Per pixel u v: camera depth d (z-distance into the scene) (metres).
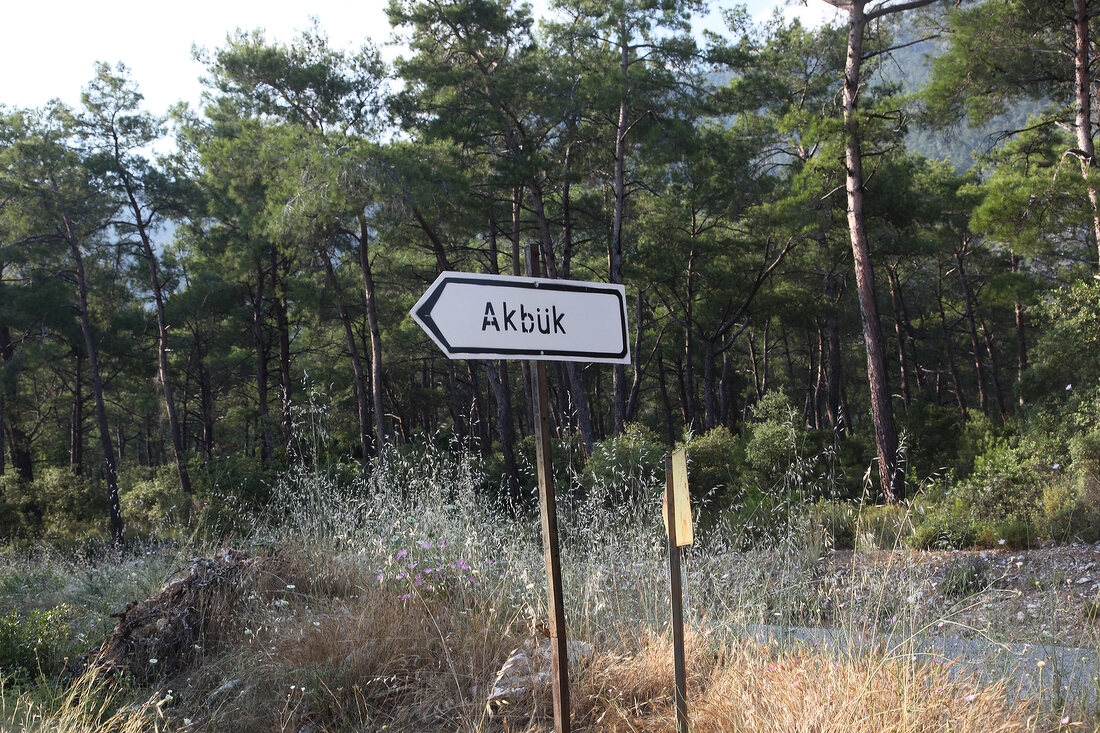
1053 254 17.09
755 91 23.95
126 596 6.10
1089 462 10.02
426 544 5.30
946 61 16.17
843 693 3.22
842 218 19.38
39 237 28.55
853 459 18.58
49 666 4.80
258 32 23.91
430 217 21.58
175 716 3.92
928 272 34.97
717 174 24.70
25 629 5.03
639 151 23.59
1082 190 13.62
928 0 16.61
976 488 10.55
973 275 33.16
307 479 6.95
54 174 26.70
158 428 46.69
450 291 2.85
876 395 16.16
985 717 3.12
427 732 3.60
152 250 29.23
